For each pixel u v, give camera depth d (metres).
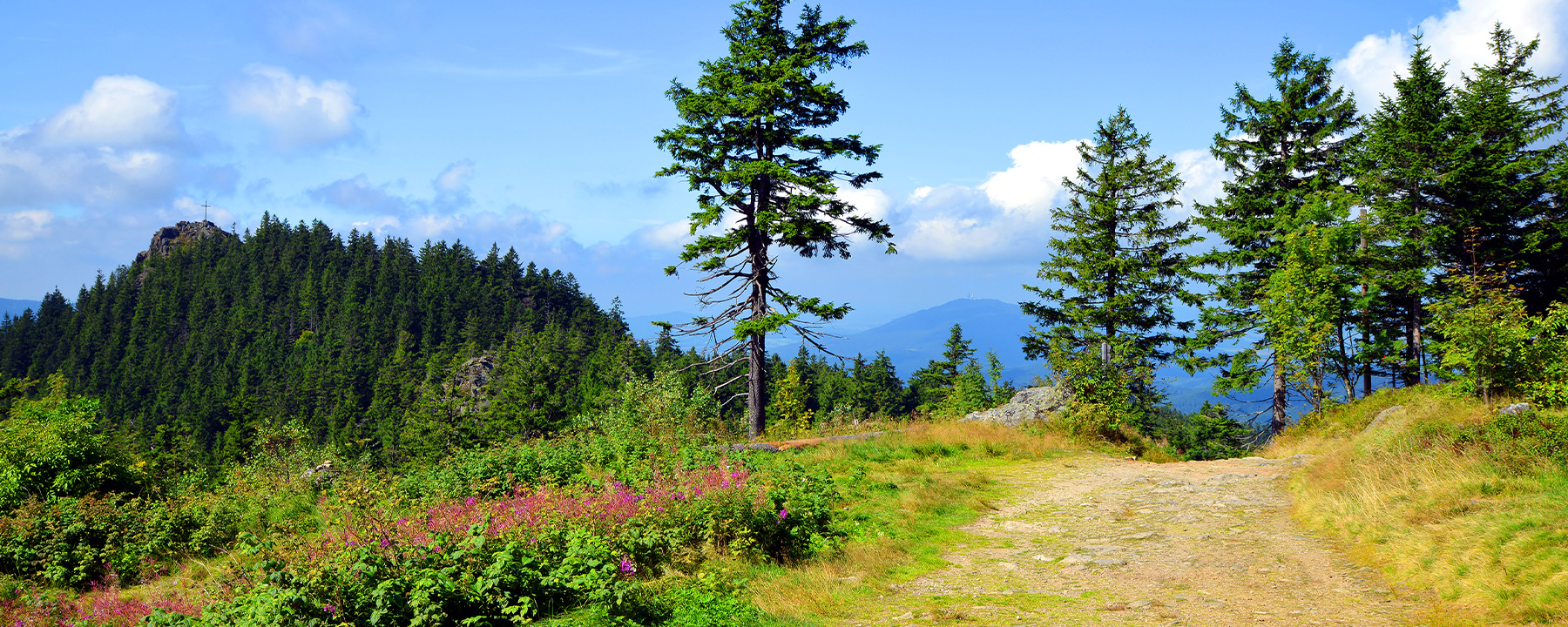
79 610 10.68
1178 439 33.34
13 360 160.00
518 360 74.62
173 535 13.77
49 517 13.22
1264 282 25.89
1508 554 6.56
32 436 17.38
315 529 13.68
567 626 6.39
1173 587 7.71
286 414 104.50
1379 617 6.30
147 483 19.23
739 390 67.38
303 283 161.88
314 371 118.75
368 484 12.66
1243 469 15.07
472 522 8.15
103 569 12.58
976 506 12.45
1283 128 26.95
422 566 6.64
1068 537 10.30
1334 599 6.90
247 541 8.92
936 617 7.09
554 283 164.25
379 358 123.69
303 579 6.27
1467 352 13.71
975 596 7.84
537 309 154.88
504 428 65.56
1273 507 11.24
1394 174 24.70
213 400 112.44
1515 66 25.78
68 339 160.38
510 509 9.21
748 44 23.69
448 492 14.24
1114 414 20.73
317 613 6.07
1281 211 25.59
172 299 159.88
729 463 12.21
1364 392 26.08
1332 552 8.48
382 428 91.12
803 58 23.03
